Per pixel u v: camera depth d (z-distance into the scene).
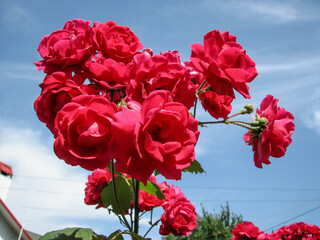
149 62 0.31
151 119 0.27
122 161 0.28
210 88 0.43
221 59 0.38
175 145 0.27
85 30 0.35
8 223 4.14
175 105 0.28
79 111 0.27
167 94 0.28
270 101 0.47
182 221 0.55
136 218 0.40
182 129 0.28
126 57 0.36
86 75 0.34
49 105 0.33
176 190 0.60
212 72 0.37
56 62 0.33
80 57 0.33
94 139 0.27
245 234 0.99
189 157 0.28
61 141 0.28
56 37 0.35
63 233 0.35
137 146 0.26
